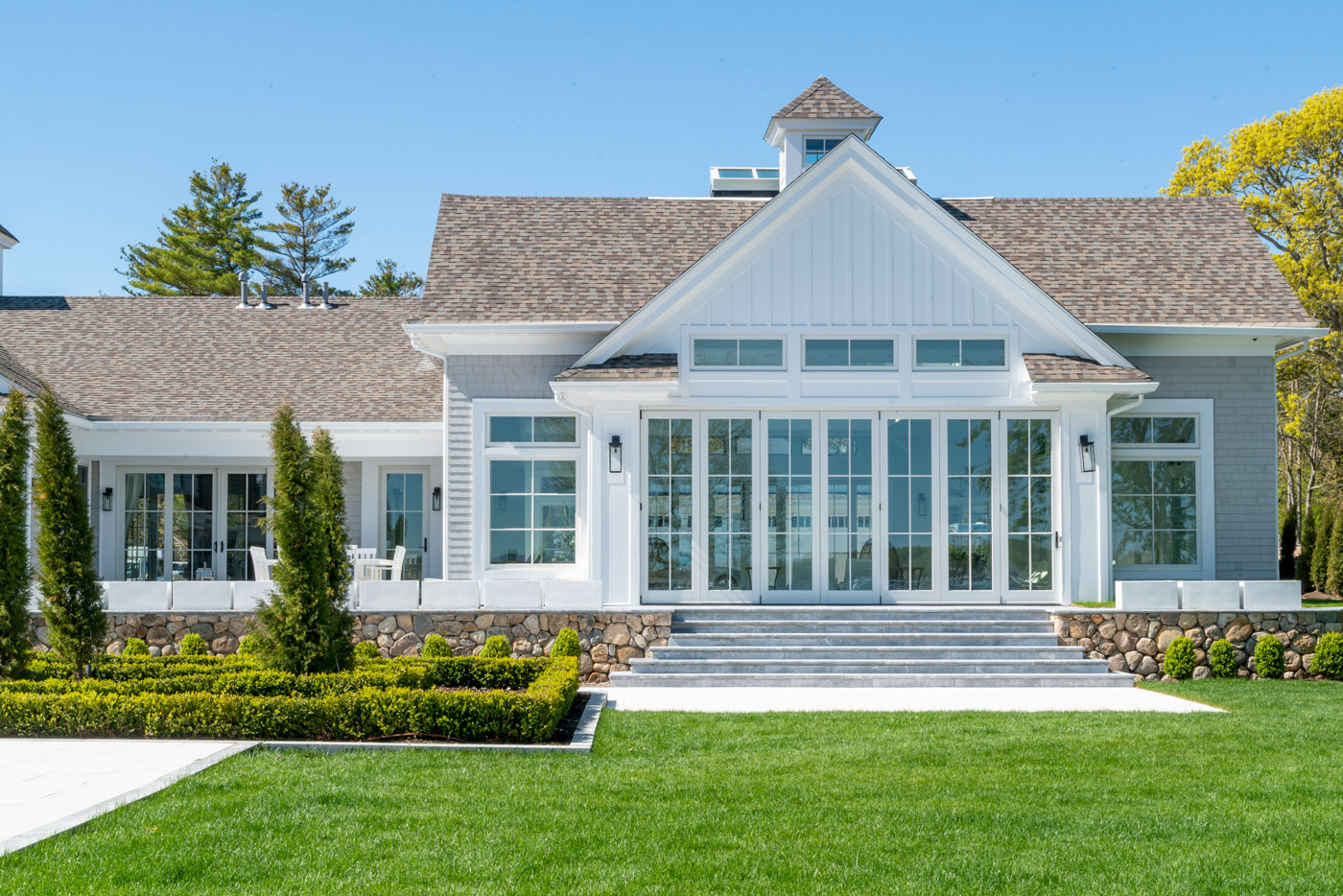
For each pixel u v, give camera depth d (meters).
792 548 17.64
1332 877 6.92
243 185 51.81
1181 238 20.53
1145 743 10.81
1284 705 13.38
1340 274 33.97
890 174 17.44
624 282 19.16
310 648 12.45
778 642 16.25
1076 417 17.33
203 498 21.64
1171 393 18.59
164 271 48.31
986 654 15.92
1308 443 38.97
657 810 8.31
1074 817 8.18
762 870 6.96
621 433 17.27
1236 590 16.14
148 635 16.36
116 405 20.62
